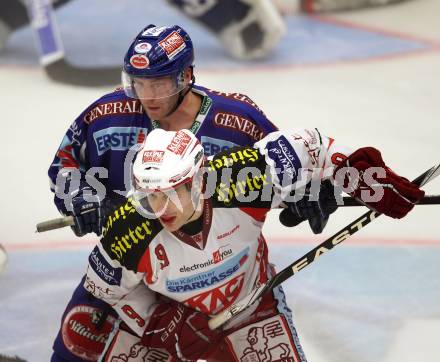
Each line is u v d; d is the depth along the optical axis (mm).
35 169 17703
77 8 29062
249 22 23531
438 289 13117
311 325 12258
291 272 9180
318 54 24547
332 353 11609
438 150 18312
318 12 28234
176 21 27734
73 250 14516
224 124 9844
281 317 9414
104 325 10023
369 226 15008
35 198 16469
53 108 20875
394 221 15164
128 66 9273
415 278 13422
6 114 20500
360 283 13297
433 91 21734
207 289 9031
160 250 8578
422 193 8883
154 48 9219
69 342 10023
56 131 19609
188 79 9664
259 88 22031
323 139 9312
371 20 27391
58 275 13742
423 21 27094
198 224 8539
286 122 19953
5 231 15164
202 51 24875
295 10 28641
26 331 12328
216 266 8867
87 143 10211
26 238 14930
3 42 24719
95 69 22625
